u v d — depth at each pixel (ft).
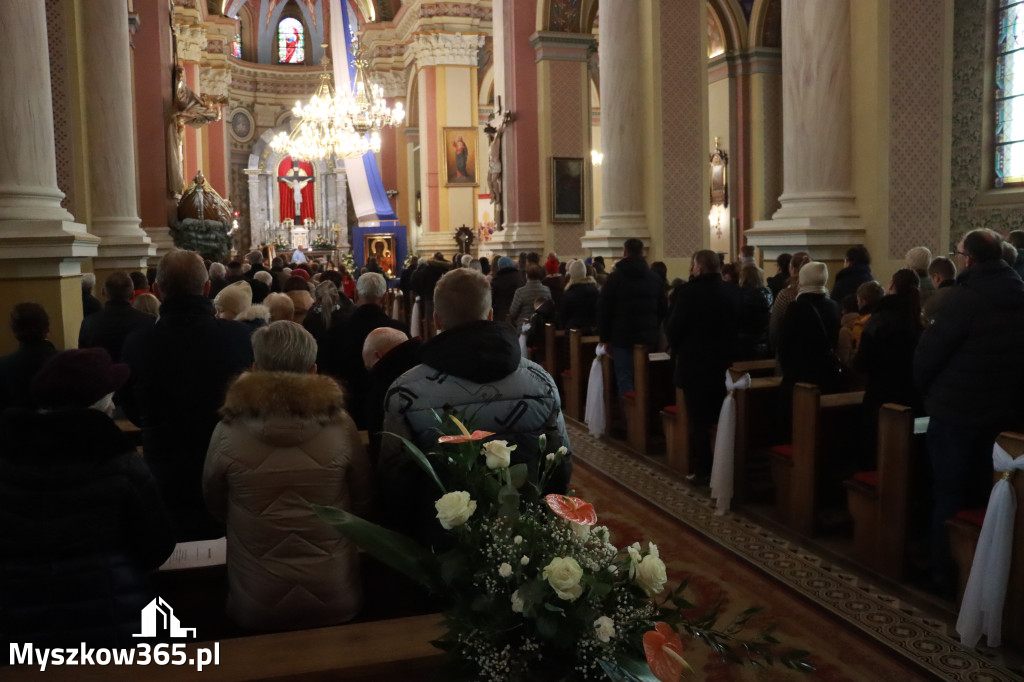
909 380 15.20
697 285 19.10
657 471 20.94
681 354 19.44
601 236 37.04
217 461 8.39
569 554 6.28
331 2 83.76
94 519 7.63
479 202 82.58
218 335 11.45
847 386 18.29
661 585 6.18
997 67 39.42
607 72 37.09
